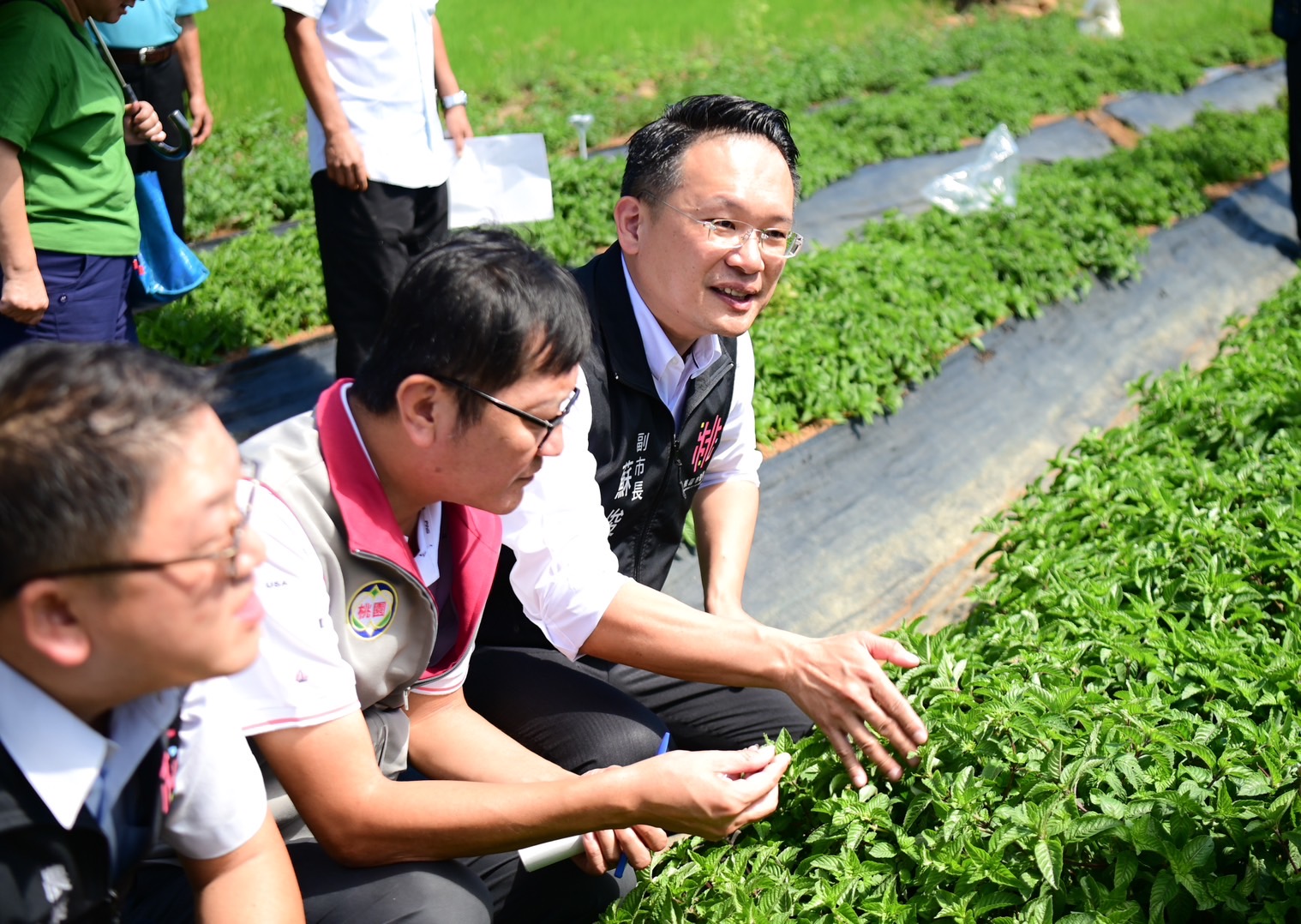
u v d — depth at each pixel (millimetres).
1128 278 8695
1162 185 10219
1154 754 2771
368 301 5555
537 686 3084
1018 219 8867
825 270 7336
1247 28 18484
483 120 12016
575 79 13758
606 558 2896
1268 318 7137
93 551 1543
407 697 2648
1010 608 4078
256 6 15398
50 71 3955
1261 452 4984
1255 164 11305
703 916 2752
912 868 2787
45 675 1677
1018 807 2686
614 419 3135
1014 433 6797
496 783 2676
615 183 8742
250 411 6289
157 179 4941
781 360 6145
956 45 16188
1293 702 3074
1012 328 7531
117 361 1589
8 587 1557
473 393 2139
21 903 1736
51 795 1712
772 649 2803
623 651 2863
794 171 3084
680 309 3047
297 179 9117
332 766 2295
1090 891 2504
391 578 2371
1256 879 2441
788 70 14477
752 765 2531
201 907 2125
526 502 2834
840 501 5684
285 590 2230
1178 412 5543
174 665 1674
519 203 6070
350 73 5199
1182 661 3309
